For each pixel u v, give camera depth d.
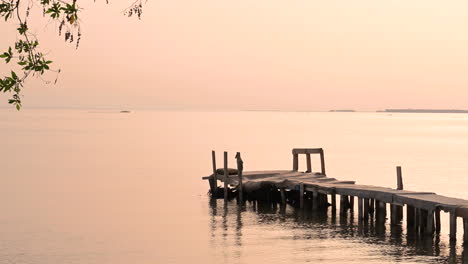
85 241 23.89
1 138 95.25
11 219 27.94
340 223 27.83
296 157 37.56
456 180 45.56
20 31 8.80
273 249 22.92
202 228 26.69
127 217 28.88
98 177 44.75
